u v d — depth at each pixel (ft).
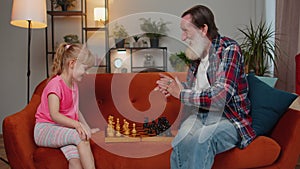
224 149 5.37
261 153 5.51
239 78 5.60
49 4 12.64
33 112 6.32
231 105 5.53
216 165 5.51
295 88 9.36
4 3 12.38
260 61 10.26
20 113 5.84
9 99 12.63
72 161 5.20
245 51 10.62
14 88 12.62
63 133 5.37
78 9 12.73
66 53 6.09
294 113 5.74
